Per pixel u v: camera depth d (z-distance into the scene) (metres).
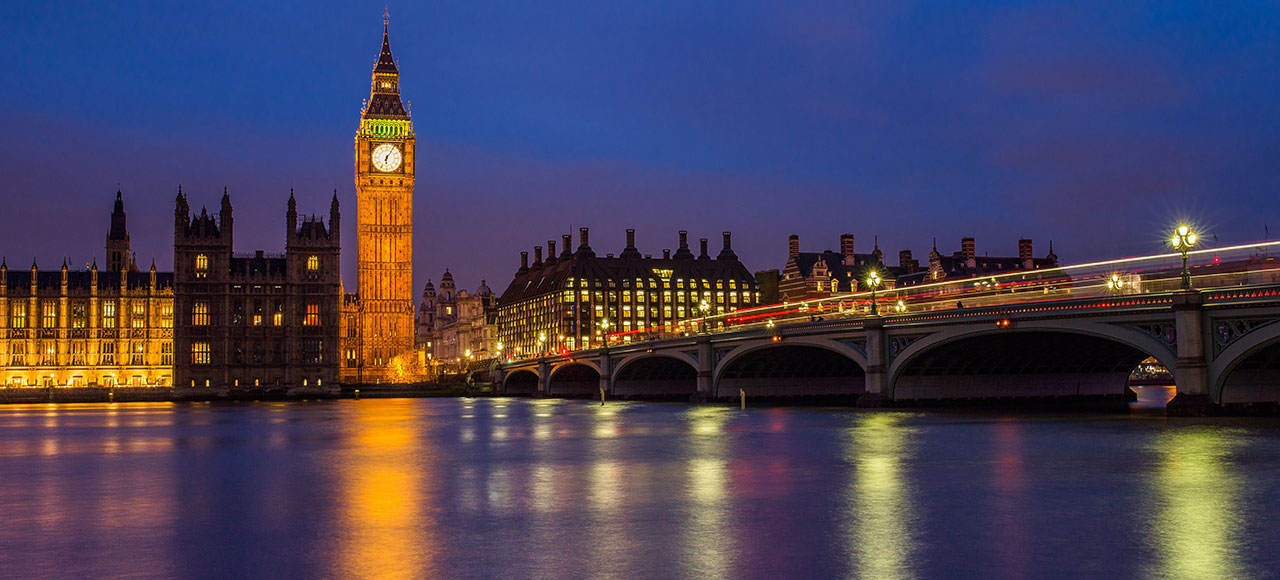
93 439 74.44
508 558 27.19
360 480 44.69
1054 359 103.88
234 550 28.59
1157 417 79.62
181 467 51.47
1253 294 66.19
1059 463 46.78
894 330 99.00
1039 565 25.52
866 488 39.41
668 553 27.56
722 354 131.38
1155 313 72.44
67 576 25.61
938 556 26.70
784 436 67.69
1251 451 50.09
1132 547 27.39
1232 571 24.59
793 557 26.84
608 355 167.12
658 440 66.56
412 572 25.70
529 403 167.12
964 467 46.16
